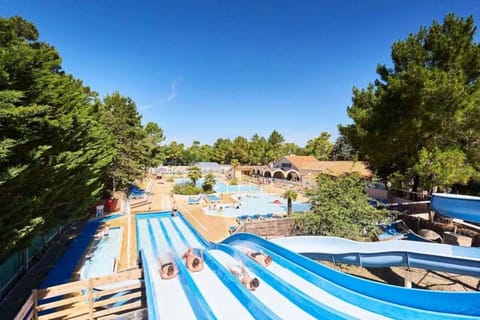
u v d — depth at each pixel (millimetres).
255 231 15844
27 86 7379
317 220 13812
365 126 19219
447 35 16625
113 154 22281
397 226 16641
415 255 8805
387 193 25469
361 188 14961
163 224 20469
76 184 12297
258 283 8336
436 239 14188
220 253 11453
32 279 11047
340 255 10445
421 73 14773
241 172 70562
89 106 17750
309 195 15477
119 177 27656
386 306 6863
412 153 18219
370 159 21234
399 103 17156
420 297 7012
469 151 16078
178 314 7066
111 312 8117
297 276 9281
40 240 13719
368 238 13617
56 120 8445
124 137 27500
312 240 11867
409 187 23109
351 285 8383
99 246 15406
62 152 10016
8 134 6715
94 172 14852
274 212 26891
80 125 11070
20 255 11156
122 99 31438
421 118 15758
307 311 7164
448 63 16188
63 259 13344
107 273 11719
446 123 15789
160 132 43188
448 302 6594
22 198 7562
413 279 11258
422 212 19828
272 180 54688
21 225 7348
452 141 16641
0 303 9227
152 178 62656
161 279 8883
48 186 9398
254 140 98750
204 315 6633
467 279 10984
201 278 8914
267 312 6434
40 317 7301
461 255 9422
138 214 22234
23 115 6266
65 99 10211
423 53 16953
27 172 7227
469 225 15344
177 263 9438
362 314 7039
